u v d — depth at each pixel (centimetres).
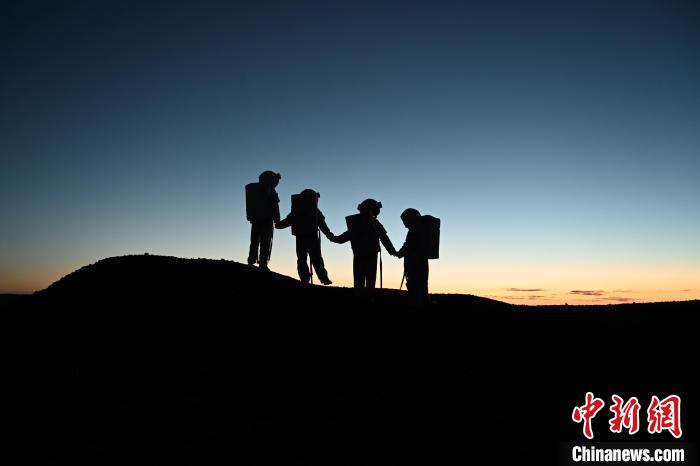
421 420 704
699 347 955
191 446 636
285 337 973
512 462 607
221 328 999
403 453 623
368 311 1108
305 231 1179
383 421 700
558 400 764
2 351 941
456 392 783
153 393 786
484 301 1363
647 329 1072
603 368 873
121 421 706
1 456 626
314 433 668
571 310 1252
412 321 1074
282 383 809
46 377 848
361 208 1125
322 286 1296
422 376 835
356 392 782
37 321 1047
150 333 980
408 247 1138
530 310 1249
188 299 1109
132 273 1227
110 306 1084
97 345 947
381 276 1137
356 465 595
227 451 624
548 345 977
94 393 794
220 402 753
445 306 1219
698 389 790
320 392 782
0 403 772
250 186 1277
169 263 1294
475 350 944
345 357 900
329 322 1043
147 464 597
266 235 1283
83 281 1212
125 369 866
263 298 1146
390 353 920
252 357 899
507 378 834
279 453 620
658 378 830
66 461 610
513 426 693
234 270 1290
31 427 700
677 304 1305
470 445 643
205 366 868
